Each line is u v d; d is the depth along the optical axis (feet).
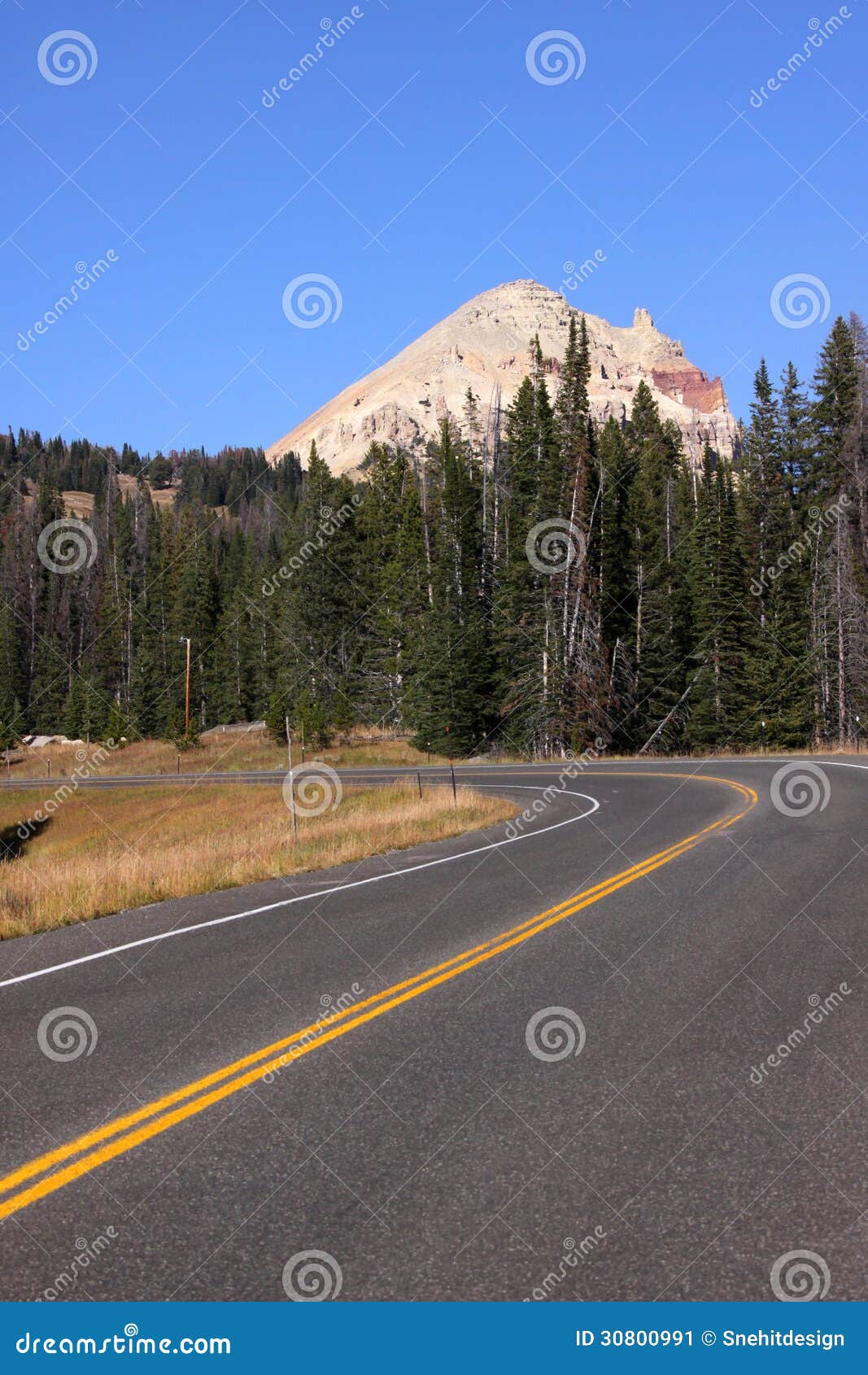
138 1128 16.37
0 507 474.08
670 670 180.24
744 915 32.42
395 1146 15.42
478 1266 11.99
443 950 28.86
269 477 640.58
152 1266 12.25
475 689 183.52
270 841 60.23
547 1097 17.30
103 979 26.94
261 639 260.62
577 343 166.40
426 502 230.27
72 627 318.04
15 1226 13.28
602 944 29.04
